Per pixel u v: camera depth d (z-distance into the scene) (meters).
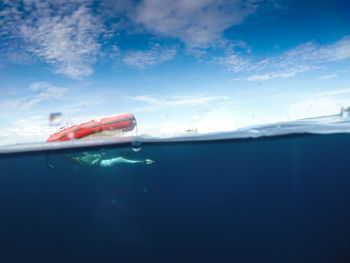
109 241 6.74
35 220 10.09
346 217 7.56
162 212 9.59
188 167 24.94
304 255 5.31
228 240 6.36
